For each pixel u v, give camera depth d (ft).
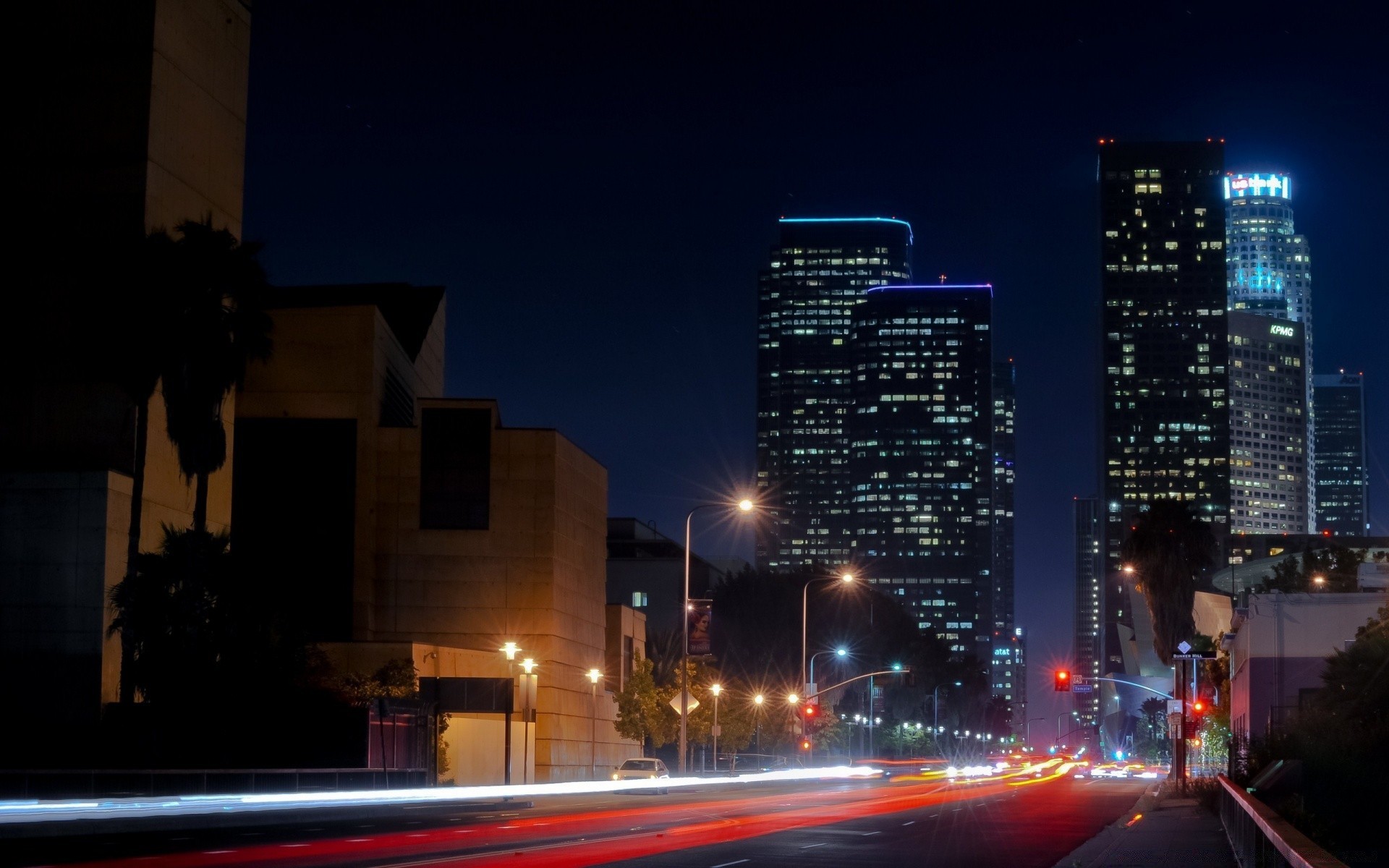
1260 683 213.87
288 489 317.22
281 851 90.68
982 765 595.47
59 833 118.32
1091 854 89.30
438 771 245.24
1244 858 69.51
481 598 316.19
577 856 86.12
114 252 214.07
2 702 216.95
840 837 108.27
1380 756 119.75
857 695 538.88
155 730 200.75
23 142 237.66
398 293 394.32
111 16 238.48
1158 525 384.88
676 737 343.67
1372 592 223.92
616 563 486.79
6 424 233.76
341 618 312.71
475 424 321.32
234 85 264.11
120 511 224.74
